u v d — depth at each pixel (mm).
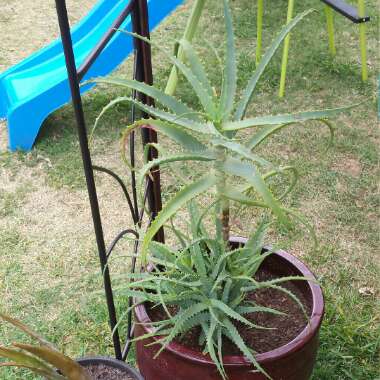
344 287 2057
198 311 1316
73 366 1336
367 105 3059
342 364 1775
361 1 3055
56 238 2305
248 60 3439
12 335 1894
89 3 4422
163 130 1239
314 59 3457
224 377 1249
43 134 2904
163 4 2939
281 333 1412
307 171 2615
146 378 1487
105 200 2508
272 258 1549
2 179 2615
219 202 1392
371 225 2338
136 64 1397
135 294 1393
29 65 3174
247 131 2873
